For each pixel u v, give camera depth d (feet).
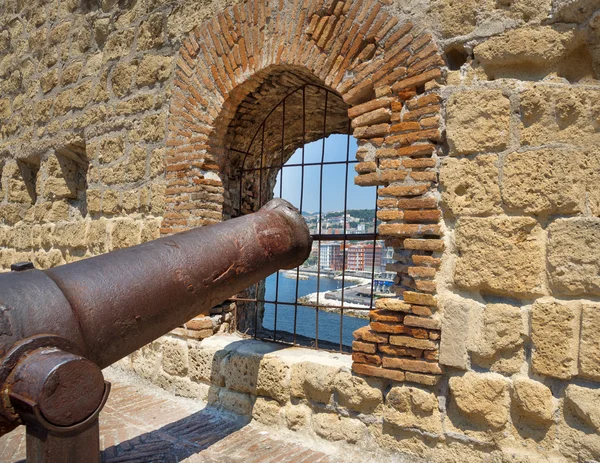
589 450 7.76
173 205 13.97
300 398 10.73
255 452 9.91
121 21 16.02
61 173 19.17
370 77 10.25
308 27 11.16
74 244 17.56
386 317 9.62
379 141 10.07
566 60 8.46
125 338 7.03
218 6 13.07
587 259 7.88
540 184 8.29
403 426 9.29
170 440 10.38
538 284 8.31
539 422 8.23
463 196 9.00
